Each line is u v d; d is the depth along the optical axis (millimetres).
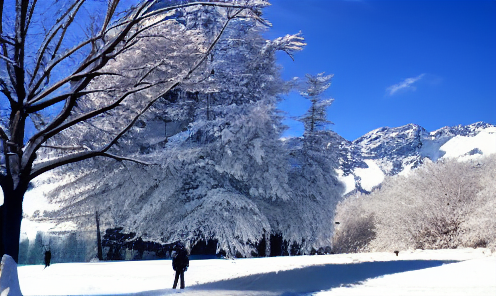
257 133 33531
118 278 17516
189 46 16938
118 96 14156
